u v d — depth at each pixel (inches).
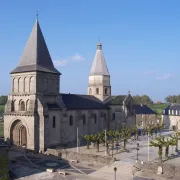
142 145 2623.0
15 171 1749.5
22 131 2487.7
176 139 2320.4
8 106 2522.1
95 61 3430.1
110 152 2276.1
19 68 2507.4
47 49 2591.0
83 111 2883.9
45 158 2085.4
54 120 2479.1
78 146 2564.0
